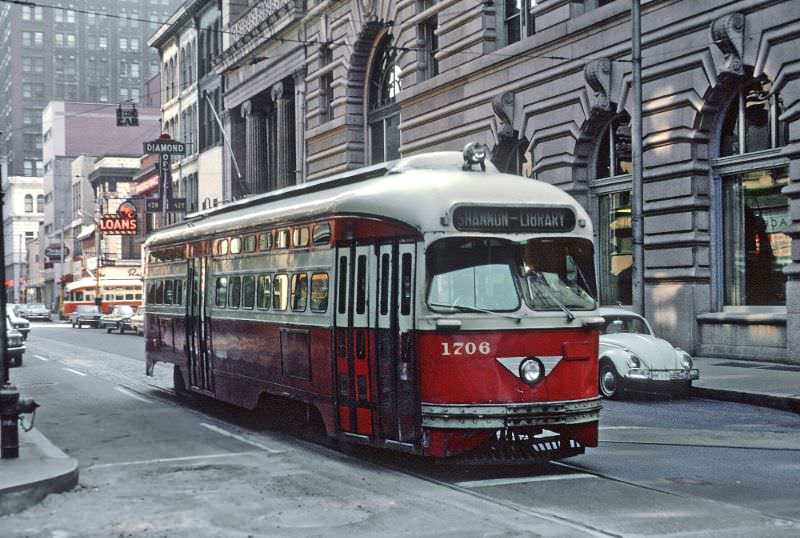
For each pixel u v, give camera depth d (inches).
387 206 418.3
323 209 470.3
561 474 406.0
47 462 410.9
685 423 559.5
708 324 901.8
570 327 402.6
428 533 309.6
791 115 805.9
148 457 467.5
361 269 435.2
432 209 398.3
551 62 1077.8
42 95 6781.5
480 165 443.8
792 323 810.8
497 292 397.7
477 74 1206.9
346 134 1568.7
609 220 1042.1
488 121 1182.3
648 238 959.6
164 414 639.8
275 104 2006.6
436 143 1302.9
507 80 1155.3
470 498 360.8
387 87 1521.9
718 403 652.7
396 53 1413.6
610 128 1032.2
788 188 810.2
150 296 788.0
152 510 350.3
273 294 528.1
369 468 426.0
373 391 424.2
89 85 6899.6
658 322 945.5
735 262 899.4
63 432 561.9
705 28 881.5
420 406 393.1
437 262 395.9
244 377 571.2
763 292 871.7
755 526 313.0
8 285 4899.1
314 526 321.4
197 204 2496.3
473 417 385.1
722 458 442.6
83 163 4133.9
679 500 353.4
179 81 2664.9
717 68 865.5
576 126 1045.2
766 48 821.9
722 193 909.2
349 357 442.0
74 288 3193.9
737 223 895.7
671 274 927.7
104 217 2837.1
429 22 1354.6
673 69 916.0
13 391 420.8
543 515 331.3
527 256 406.3
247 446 497.4
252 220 562.9
